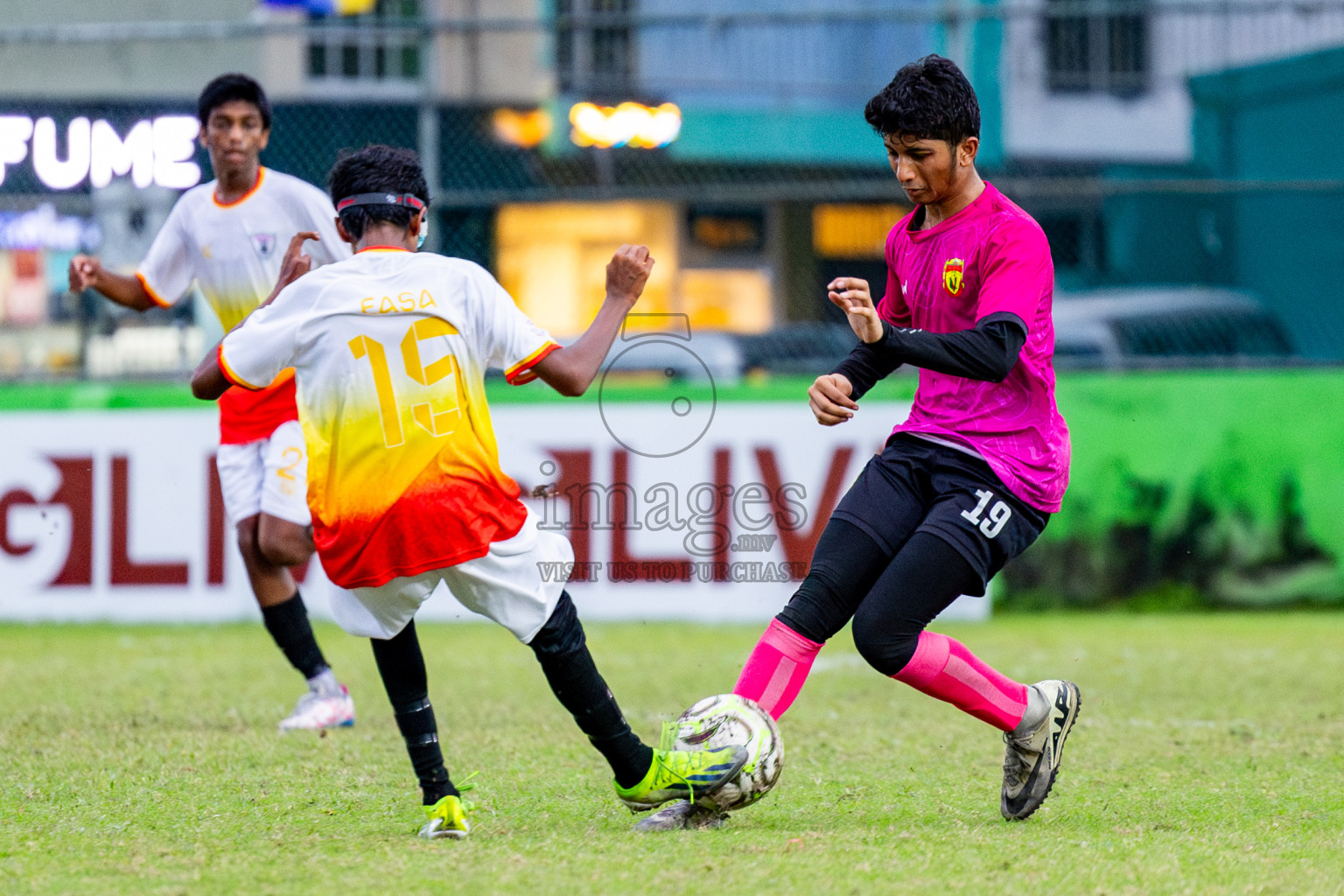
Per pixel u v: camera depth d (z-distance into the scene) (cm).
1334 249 4178
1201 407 3356
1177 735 1738
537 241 4419
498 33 4491
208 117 1831
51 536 3177
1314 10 3366
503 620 1114
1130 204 4412
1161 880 999
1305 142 4566
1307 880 1003
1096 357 4041
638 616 3136
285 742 1662
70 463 3177
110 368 3400
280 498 1741
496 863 1048
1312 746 1653
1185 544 3359
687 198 3547
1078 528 3353
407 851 1091
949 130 1176
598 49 4597
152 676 2303
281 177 1870
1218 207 4331
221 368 1091
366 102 4259
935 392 1238
